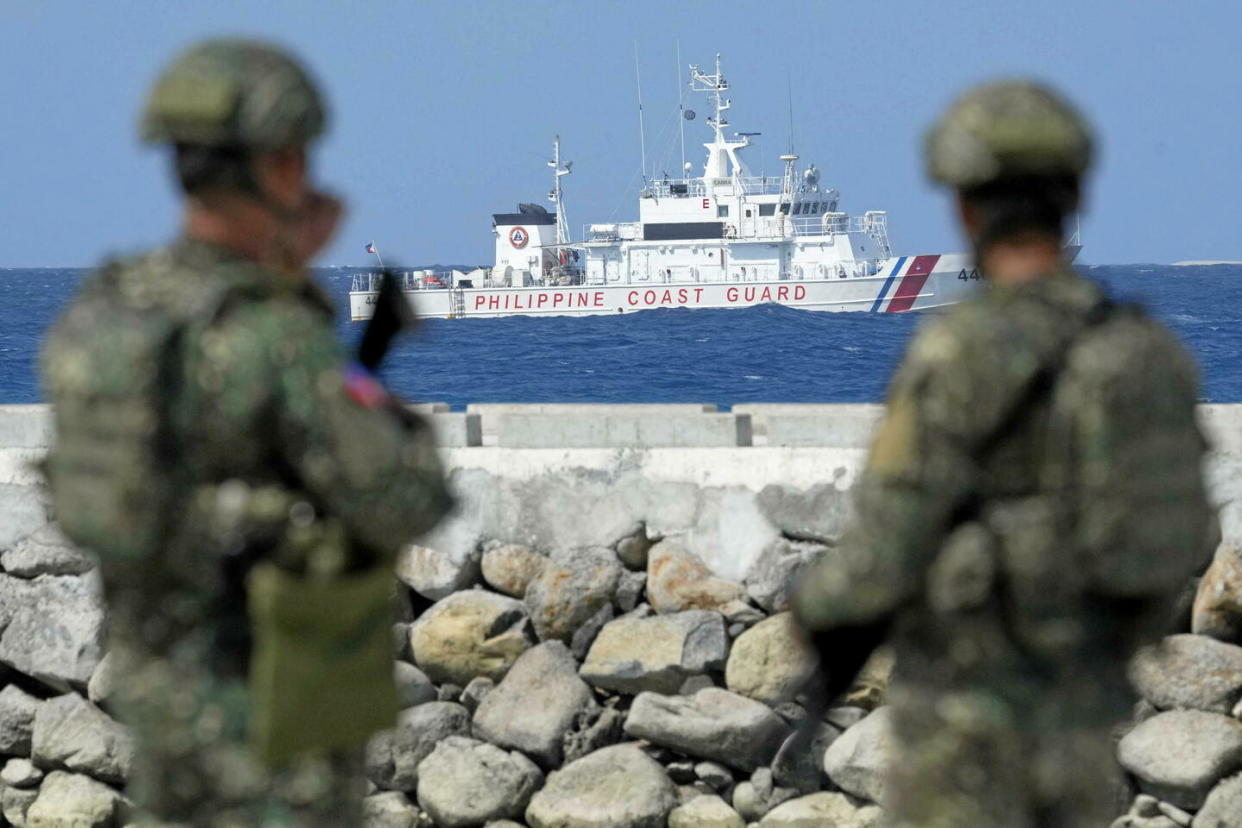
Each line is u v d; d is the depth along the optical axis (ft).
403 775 98.32
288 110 38.06
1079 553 37.06
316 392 36.73
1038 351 36.60
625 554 101.60
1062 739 37.88
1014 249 38.24
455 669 100.73
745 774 93.81
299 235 39.75
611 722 97.45
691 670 95.91
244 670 38.09
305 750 37.58
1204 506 38.09
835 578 37.73
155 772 39.06
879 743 87.92
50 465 38.29
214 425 36.78
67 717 101.40
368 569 38.01
